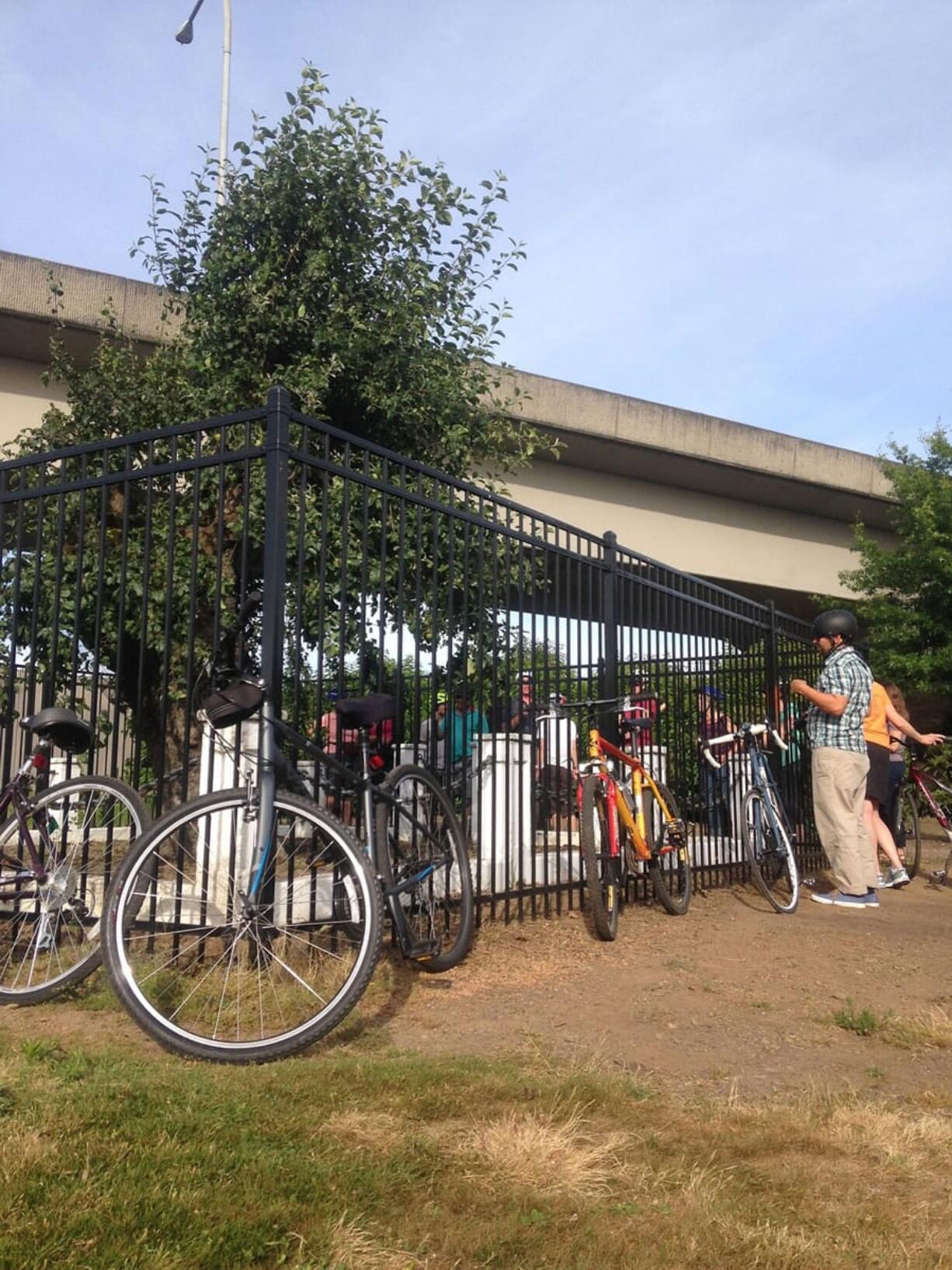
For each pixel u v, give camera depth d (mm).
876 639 16469
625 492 15477
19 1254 2006
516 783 6055
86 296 9969
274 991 3836
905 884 9031
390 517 6051
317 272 7723
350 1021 3887
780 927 6316
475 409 8688
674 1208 2453
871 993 4777
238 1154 2502
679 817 6848
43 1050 3293
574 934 5688
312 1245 2156
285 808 3801
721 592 8445
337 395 8023
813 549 17828
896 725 9109
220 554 4406
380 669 4988
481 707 5582
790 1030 4141
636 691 7090
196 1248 2076
